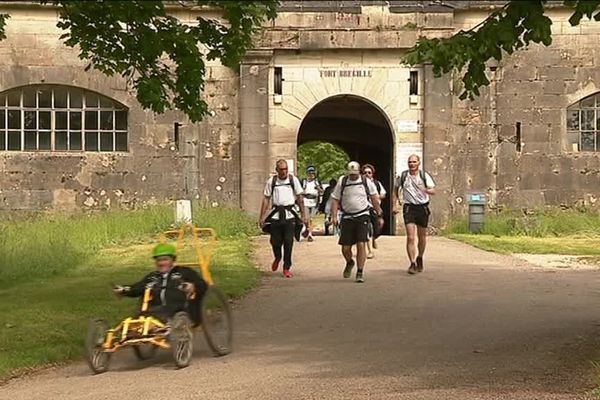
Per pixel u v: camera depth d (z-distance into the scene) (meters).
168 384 12.21
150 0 17.09
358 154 55.44
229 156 37.94
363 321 16.75
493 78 37.94
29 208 37.38
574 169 38.06
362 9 37.62
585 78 37.97
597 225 36.00
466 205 37.78
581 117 38.25
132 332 13.28
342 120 49.22
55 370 13.70
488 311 17.59
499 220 36.41
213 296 14.17
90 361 13.10
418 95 37.88
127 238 32.81
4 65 37.12
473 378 12.01
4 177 37.25
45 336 15.77
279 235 23.38
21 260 24.61
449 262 26.12
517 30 13.20
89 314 17.78
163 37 18.50
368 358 13.53
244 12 18.27
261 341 15.16
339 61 37.78
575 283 21.58
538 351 13.75
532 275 23.17
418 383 11.79
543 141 38.09
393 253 28.41
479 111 37.94
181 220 34.31
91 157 37.66
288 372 12.73
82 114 37.81
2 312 17.98
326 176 87.06
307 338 15.29
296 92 37.72
